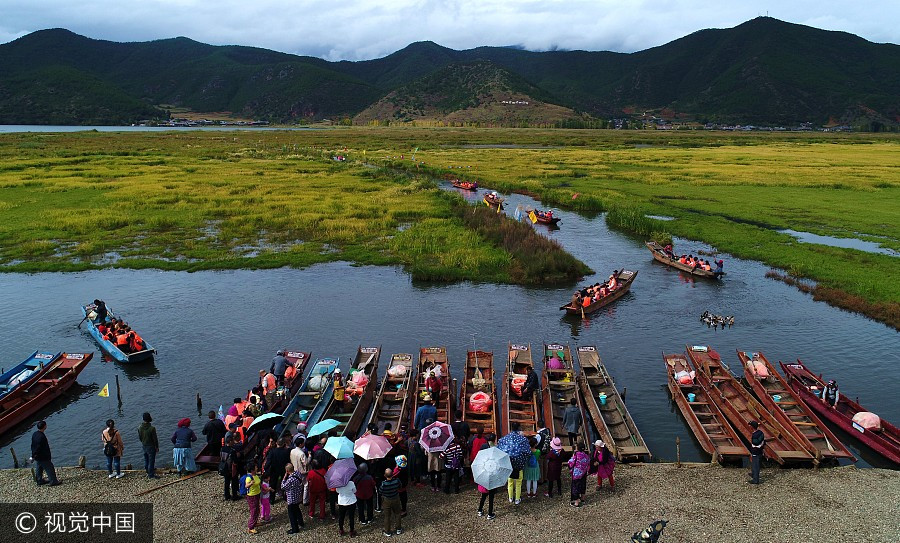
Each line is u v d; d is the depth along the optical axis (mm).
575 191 93250
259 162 126000
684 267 52688
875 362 34156
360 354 32156
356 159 139250
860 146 184500
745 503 20234
